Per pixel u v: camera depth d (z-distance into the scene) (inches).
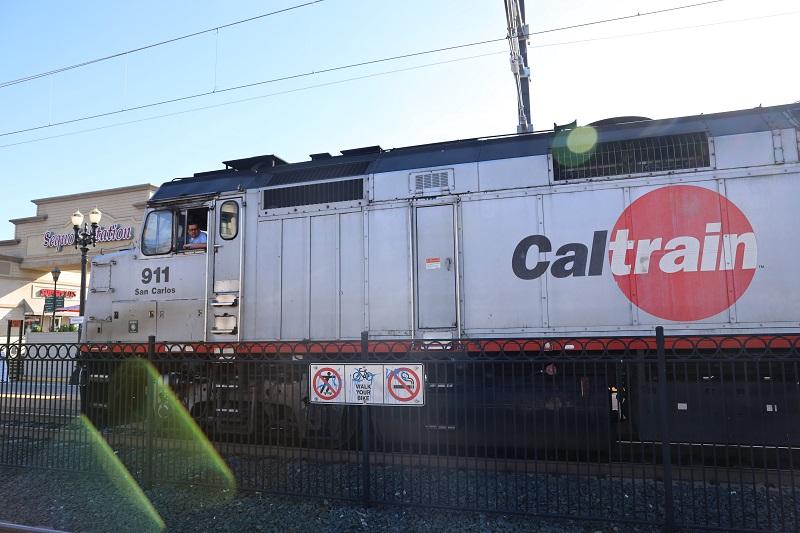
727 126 252.5
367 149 331.9
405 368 203.3
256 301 320.8
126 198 1081.4
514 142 290.4
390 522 194.2
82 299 773.3
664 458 179.2
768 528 174.7
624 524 186.1
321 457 253.0
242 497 222.8
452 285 279.7
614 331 251.1
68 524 205.9
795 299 231.1
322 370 214.5
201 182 357.4
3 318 1133.7
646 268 250.2
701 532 179.0
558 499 193.8
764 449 183.3
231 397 251.3
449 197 286.2
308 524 195.0
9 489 246.1
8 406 285.9
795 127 241.0
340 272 303.1
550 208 268.5
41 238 1155.3
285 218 320.5
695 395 232.2
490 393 250.8
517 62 578.6
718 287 239.8
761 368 228.2
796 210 235.8
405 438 253.8
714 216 244.1
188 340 332.8
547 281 264.1
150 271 352.2
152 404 243.8
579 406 243.9
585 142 269.6
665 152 256.5
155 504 219.9
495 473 203.3
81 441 265.4
